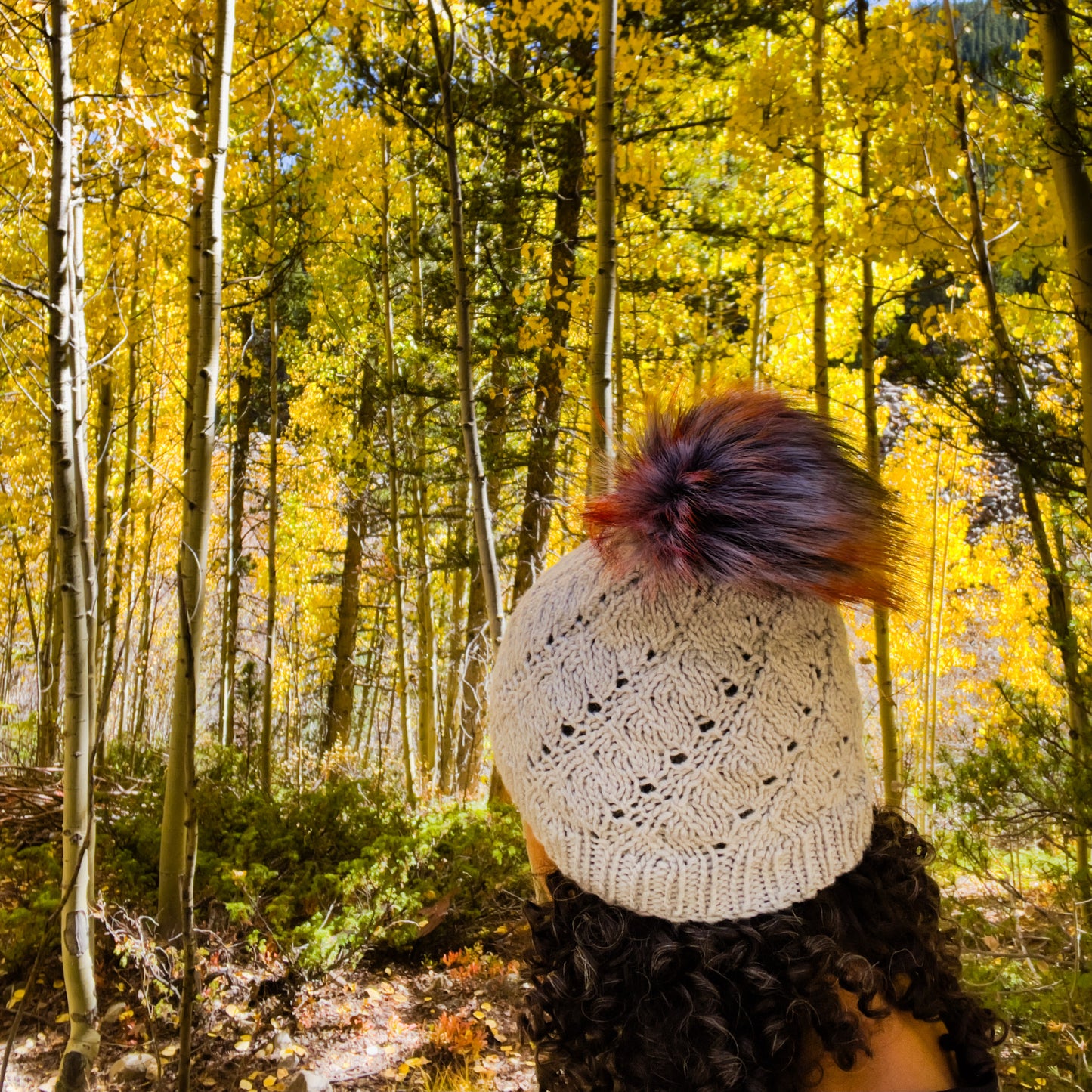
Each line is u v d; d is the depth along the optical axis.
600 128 3.18
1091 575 3.48
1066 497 3.42
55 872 4.25
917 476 10.48
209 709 14.57
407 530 10.69
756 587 0.54
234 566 10.18
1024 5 2.93
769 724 0.53
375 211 8.73
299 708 14.86
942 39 4.45
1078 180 3.01
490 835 4.84
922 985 0.56
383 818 5.23
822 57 5.32
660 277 6.70
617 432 0.65
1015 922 3.02
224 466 11.68
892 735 5.28
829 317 7.71
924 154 4.48
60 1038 3.41
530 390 7.79
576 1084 0.55
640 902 0.53
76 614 2.70
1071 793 2.71
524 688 0.58
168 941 3.48
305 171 7.62
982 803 2.86
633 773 0.53
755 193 6.61
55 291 2.60
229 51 3.02
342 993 3.71
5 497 7.60
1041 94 3.23
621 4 5.29
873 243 4.63
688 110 6.83
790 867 0.53
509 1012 3.65
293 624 15.35
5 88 3.15
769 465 0.56
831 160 6.62
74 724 2.74
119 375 5.64
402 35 5.57
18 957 3.69
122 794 5.57
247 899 3.92
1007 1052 2.63
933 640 10.53
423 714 9.83
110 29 3.56
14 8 3.02
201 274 3.02
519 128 6.72
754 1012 0.52
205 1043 3.28
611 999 0.53
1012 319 4.93
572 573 0.61
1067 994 2.65
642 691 0.54
